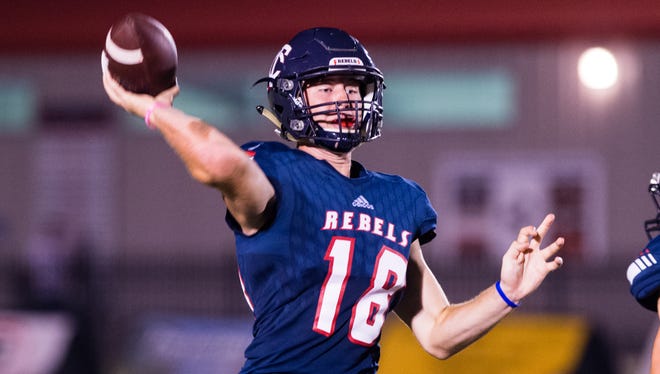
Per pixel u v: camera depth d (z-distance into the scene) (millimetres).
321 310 10352
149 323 32938
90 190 50219
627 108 46656
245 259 10328
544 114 47188
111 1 30281
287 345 10352
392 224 10859
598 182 46656
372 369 10844
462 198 47719
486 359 27297
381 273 10570
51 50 31094
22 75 50562
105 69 9469
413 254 11758
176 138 9031
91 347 32219
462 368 27266
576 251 46656
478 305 11219
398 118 48344
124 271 42750
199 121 9094
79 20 30469
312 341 10375
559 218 46844
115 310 40406
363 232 10555
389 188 11070
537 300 40844
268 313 10422
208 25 29844
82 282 40188
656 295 10891
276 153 10531
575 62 47031
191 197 49625
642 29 28578
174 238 49594
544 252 10977
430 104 48125
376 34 29391
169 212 49719
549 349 27453
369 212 10688
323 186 10531
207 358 31609
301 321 10344
